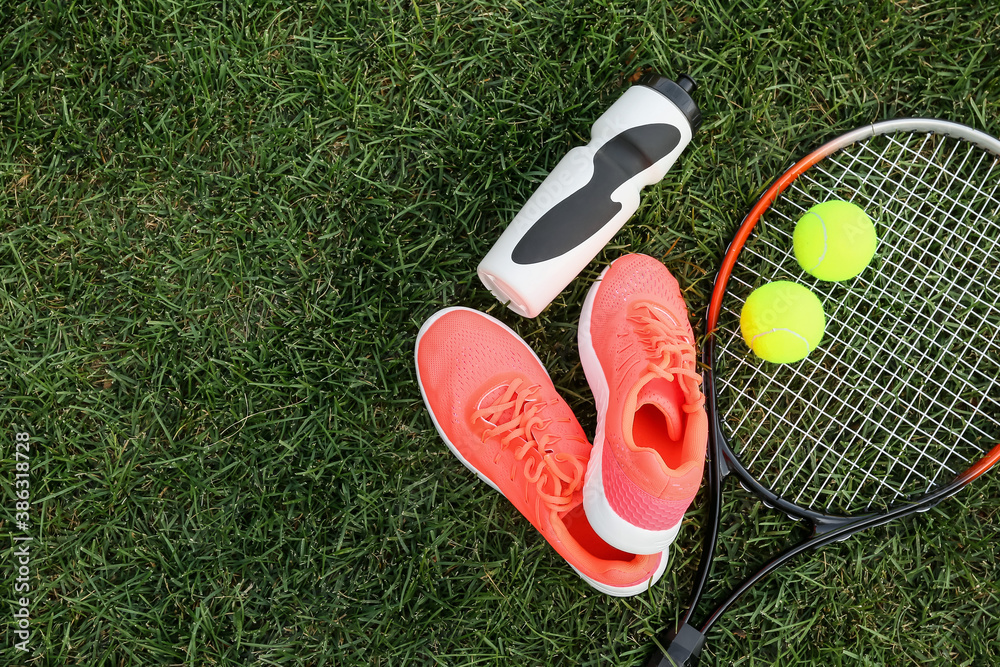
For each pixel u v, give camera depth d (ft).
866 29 5.07
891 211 5.11
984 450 5.07
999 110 5.10
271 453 4.91
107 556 4.91
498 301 4.96
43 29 4.88
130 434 4.92
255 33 4.91
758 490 4.48
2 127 4.91
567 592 5.02
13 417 4.92
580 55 5.02
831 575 5.09
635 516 3.90
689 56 5.00
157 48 4.94
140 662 4.90
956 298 5.12
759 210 4.49
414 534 4.96
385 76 4.96
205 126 4.91
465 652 4.96
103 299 4.94
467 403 4.66
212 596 4.90
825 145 4.48
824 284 5.07
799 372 5.06
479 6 4.97
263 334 4.94
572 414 4.79
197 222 4.94
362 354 4.93
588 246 4.27
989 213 5.12
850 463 5.07
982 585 5.06
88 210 4.95
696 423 3.94
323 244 4.94
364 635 4.93
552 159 4.97
